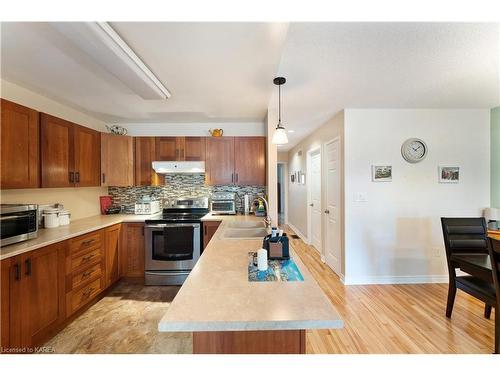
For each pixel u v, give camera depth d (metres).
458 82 2.27
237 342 1.04
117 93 2.40
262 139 3.42
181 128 3.62
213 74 1.91
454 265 2.23
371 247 3.11
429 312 2.40
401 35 1.52
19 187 1.99
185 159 3.39
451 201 3.12
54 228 2.42
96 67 1.88
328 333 2.07
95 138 3.02
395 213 3.11
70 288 2.16
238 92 2.34
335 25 1.41
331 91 2.46
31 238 1.95
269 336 1.04
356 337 2.02
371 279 3.11
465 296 2.73
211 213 3.44
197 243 3.01
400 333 2.06
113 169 3.23
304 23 1.39
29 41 1.51
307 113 3.24
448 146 3.12
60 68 1.89
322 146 3.92
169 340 1.96
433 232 3.12
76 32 1.26
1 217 1.69
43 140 2.23
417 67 1.96
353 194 3.09
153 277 3.00
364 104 2.89
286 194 7.32
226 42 1.45
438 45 1.64
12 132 1.92
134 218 3.12
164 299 2.65
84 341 1.94
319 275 3.40
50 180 2.31
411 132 3.09
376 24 1.41
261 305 0.91
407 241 3.11
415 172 3.11
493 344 1.91
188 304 0.92
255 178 3.40
